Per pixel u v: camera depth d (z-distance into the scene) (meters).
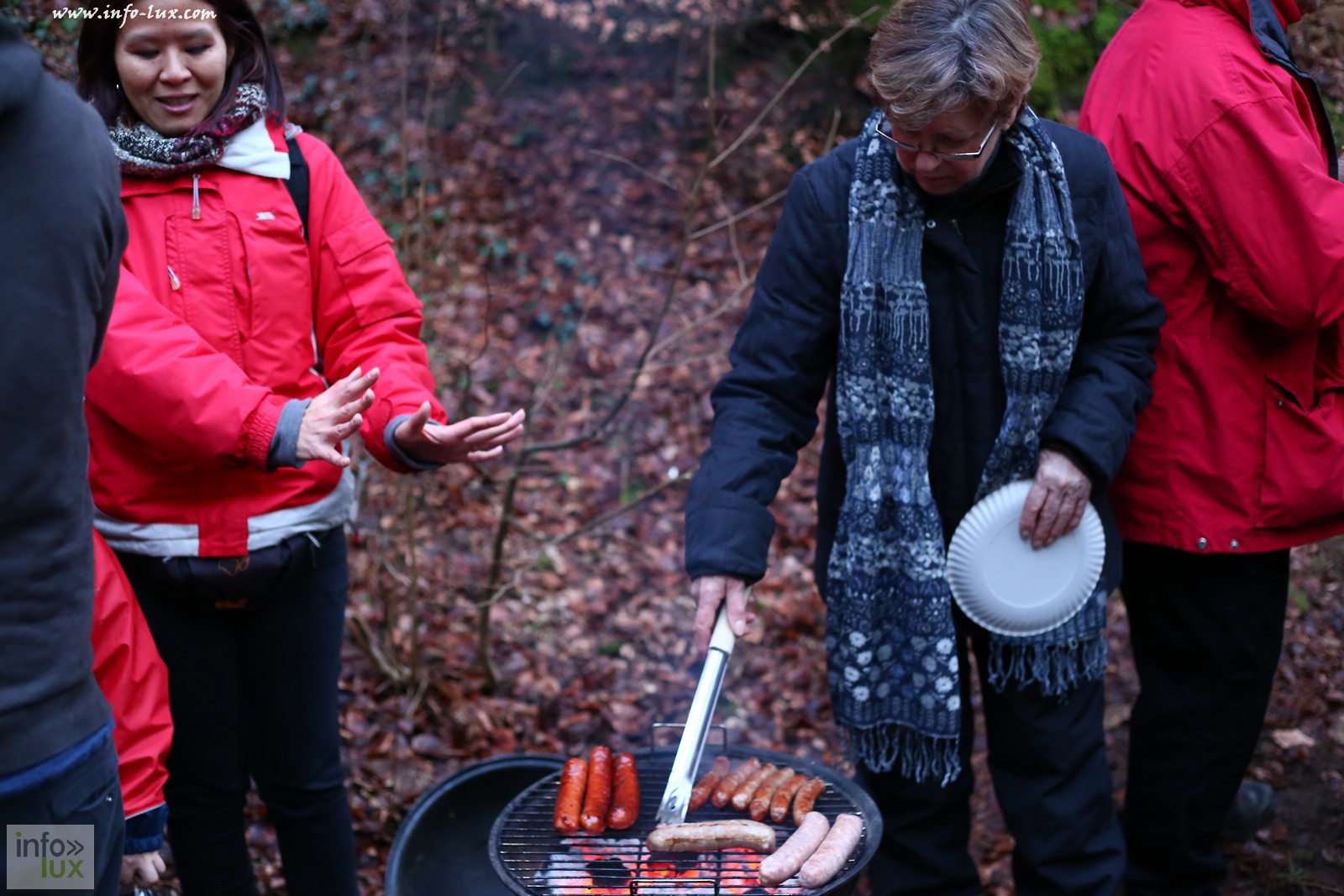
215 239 1.98
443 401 4.99
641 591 4.26
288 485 2.06
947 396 2.14
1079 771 2.30
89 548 1.37
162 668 1.86
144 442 1.96
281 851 2.27
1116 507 2.41
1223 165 2.12
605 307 5.82
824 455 2.32
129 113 2.00
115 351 1.85
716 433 2.17
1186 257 2.24
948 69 1.79
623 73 7.34
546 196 6.58
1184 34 2.21
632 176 6.75
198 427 1.86
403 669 3.60
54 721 1.32
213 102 2.01
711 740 3.49
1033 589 2.18
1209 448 2.28
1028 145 2.03
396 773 3.22
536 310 5.76
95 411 1.94
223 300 1.99
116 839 1.47
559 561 4.34
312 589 2.16
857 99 6.99
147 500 1.99
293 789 2.21
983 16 1.83
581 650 3.93
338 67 7.12
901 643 2.21
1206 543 2.31
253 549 2.03
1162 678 2.50
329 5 7.39
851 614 2.19
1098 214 2.09
